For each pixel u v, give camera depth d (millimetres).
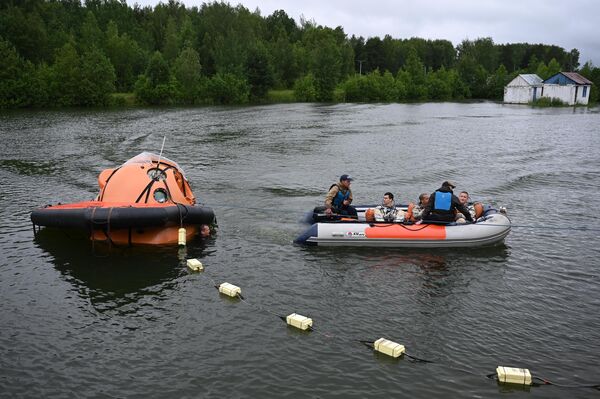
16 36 77688
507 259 11641
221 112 59188
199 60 88625
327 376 7219
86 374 7219
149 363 7488
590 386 7090
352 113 59344
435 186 18859
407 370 7391
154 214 11656
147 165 13477
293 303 9383
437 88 105625
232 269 10867
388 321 8781
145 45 99188
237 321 8703
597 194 17828
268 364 7480
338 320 8781
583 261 11594
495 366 7539
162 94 74938
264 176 20359
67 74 67938
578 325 8742
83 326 8492
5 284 10023
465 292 9938
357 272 10812
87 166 22281
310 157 25156
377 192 17812
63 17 103500
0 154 25422
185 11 127188
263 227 13602
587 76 92688
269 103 83938
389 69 142500
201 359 7594
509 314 9086
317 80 91938
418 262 11383
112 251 11742
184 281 10242
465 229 12188
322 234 12164
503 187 18828
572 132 37656
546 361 7672
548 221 14602
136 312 8984
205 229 12766
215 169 21875
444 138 33469
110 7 116125
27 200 16328
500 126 42469
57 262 11125
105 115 52906
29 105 65125
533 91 81938
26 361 7504
